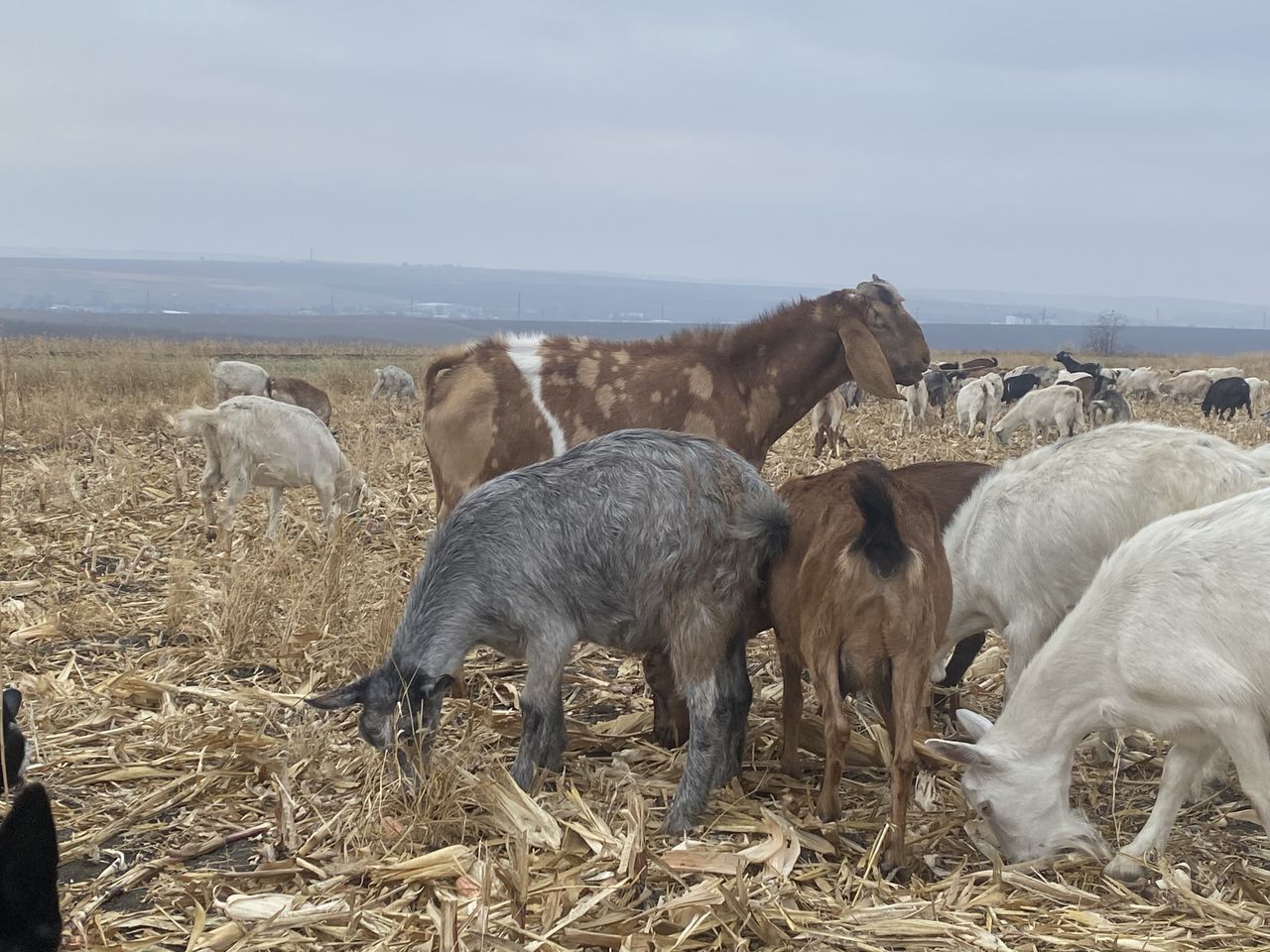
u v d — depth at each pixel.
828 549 5.04
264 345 65.50
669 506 5.41
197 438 17.41
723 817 5.35
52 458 14.58
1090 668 4.97
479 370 7.84
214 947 4.24
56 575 9.16
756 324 7.98
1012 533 6.21
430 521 11.66
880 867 4.93
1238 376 38.81
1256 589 4.60
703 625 5.40
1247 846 5.29
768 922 4.32
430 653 5.43
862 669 5.00
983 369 37.84
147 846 5.06
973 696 7.35
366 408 25.64
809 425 24.22
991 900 4.64
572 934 4.27
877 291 7.94
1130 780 5.95
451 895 4.48
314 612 7.89
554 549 5.45
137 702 6.65
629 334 198.62
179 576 8.37
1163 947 4.29
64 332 105.56
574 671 7.38
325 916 4.36
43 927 2.67
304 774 5.69
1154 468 5.97
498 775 5.39
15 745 5.38
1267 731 4.74
